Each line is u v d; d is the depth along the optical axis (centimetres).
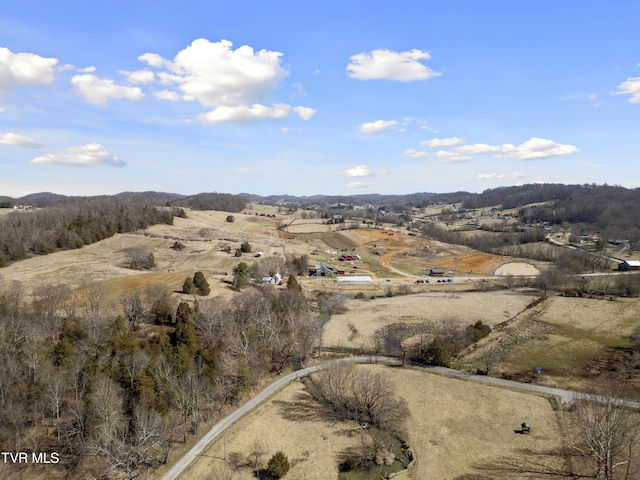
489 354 11050
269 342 10231
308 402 8338
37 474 6050
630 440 6197
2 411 6322
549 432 7212
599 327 13175
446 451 6794
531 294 17300
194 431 7175
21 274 13425
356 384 8806
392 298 16900
